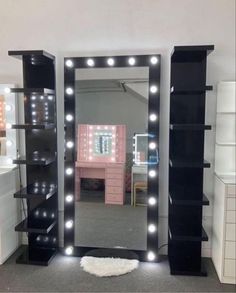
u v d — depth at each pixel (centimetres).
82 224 261
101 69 248
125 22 247
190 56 227
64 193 261
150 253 252
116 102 249
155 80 240
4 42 262
